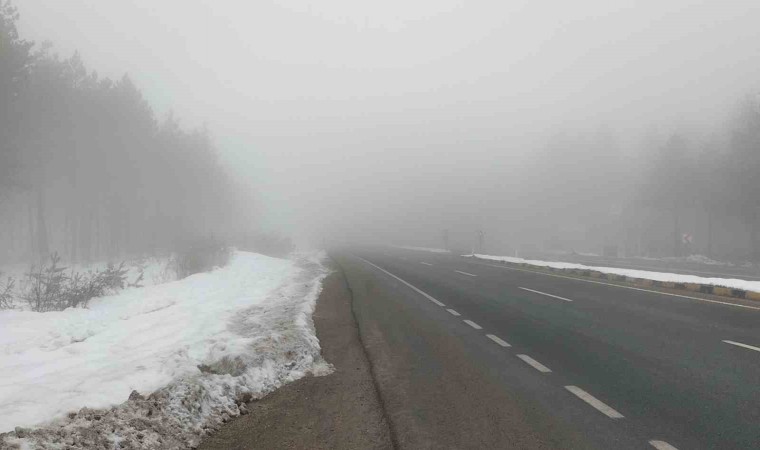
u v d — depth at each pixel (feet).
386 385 17.62
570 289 46.50
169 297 40.45
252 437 12.97
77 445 11.02
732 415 13.97
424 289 48.37
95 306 39.55
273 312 32.09
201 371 17.26
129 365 18.75
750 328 26.55
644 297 39.75
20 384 16.53
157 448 11.73
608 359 20.58
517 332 26.78
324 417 14.47
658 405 14.92
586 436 12.69
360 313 34.17
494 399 15.83
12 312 33.40
